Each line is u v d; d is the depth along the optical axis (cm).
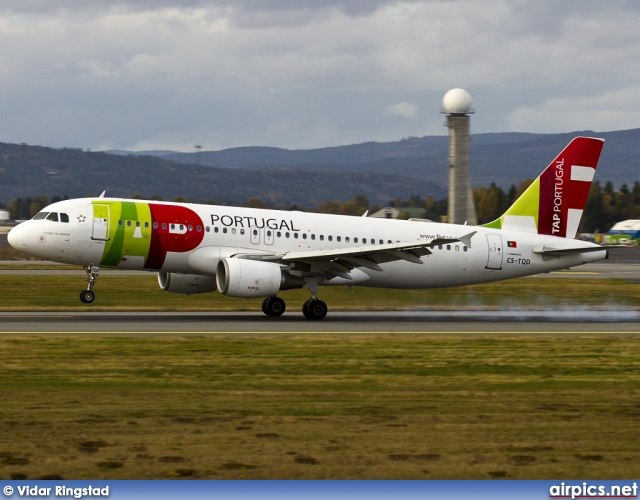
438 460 5119
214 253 12912
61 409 6206
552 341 10631
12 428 5638
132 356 8656
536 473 4938
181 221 12838
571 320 13862
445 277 14375
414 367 8412
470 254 14350
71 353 8750
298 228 13475
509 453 5288
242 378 7600
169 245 12725
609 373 8312
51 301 15275
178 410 6247
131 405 6391
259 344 9731
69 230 12362
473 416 6231
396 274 14038
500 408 6538
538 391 7306
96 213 12531
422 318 13775
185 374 7731
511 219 14925
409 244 12381
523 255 14712
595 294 18938
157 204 12950
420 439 5550
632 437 5694
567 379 7938
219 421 5922
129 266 12900
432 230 14312
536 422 6072
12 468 4862
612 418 6238
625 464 5122
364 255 12838
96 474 4791
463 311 15188
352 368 8262
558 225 15025
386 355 9144
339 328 11888
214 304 15338
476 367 8512
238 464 4981
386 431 5731
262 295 12525
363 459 5106
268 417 6075
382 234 13950
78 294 16662
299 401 6669
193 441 5406
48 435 5484
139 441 5388
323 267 13025
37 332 10575
